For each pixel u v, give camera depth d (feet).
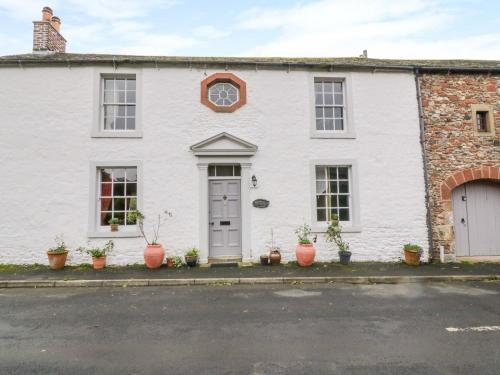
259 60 33.94
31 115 30.07
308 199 31.40
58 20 37.65
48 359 12.46
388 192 31.96
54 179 29.66
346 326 15.72
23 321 16.53
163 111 31.01
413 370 11.54
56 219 29.35
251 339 14.26
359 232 31.37
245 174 31.07
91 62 30.55
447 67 32.91
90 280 24.03
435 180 32.35
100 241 29.48
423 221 31.94
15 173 29.48
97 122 30.40
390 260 31.35
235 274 26.05
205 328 15.53
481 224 33.40
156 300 20.16
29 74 30.45
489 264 30.04
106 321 16.51
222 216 31.27
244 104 31.76
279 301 19.89
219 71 31.89
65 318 16.96
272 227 30.89
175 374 11.39
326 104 33.17
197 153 30.60
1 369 11.68
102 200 30.63
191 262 28.84
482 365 11.88
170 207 30.27
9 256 28.91
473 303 19.42
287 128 31.86
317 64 31.99
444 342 13.85
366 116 32.58
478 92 33.45
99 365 12.01
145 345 13.69
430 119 32.91
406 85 33.17
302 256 28.71
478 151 32.83
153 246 28.45
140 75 31.14
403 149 32.45
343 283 24.68
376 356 12.62
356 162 32.07
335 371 11.51
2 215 29.12
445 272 26.96
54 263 27.66
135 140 30.55
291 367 11.82
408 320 16.51
